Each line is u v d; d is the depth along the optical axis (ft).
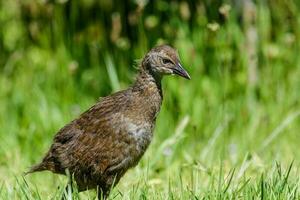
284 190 29.12
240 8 46.78
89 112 31.30
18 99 47.01
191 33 48.19
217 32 45.70
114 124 30.71
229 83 45.34
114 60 49.29
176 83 45.11
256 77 46.26
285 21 48.65
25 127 44.21
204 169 33.83
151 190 31.53
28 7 51.37
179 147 39.27
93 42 49.06
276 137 42.06
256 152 38.58
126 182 34.04
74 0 49.62
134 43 49.47
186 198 29.60
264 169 34.37
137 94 31.27
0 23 52.06
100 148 30.86
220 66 45.55
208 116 43.83
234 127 43.52
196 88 45.19
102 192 31.27
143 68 31.58
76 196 29.81
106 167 30.96
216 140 41.73
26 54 50.55
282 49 47.14
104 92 49.03
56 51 49.03
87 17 51.03
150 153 38.06
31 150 40.50
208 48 46.19
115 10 51.21
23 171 36.32
